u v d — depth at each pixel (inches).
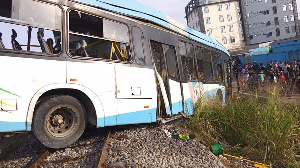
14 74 161.2
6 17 159.0
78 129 191.5
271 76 619.5
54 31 181.8
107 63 210.4
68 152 183.6
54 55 179.2
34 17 170.9
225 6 2244.1
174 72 297.9
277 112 243.6
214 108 298.2
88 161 164.6
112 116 207.8
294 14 2118.6
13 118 159.2
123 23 230.8
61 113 185.5
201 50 384.2
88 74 195.5
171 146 199.3
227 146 249.1
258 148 239.6
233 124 271.3
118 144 193.9
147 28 259.6
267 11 2146.9
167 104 273.1
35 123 170.1
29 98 165.6
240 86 353.1
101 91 201.9
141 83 235.3
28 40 168.4
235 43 2219.5
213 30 2240.4
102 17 212.2
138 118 229.1
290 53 1080.8
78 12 196.7
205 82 374.0
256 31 2177.7
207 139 256.8
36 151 198.8
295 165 214.4
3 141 276.1
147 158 168.1
